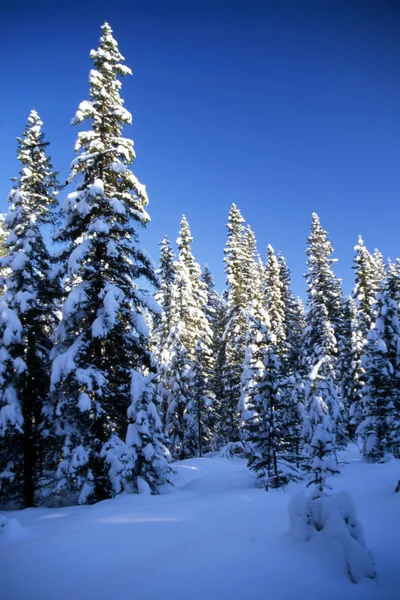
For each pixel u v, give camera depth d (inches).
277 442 580.7
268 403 587.8
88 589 189.6
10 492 567.8
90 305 554.3
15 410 538.9
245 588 179.0
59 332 549.3
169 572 201.6
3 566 229.3
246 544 235.0
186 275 1283.2
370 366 782.5
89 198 563.5
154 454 496.1
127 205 603.5
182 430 1163.9
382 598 171.6
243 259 1267.2
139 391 521.7
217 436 1280.8
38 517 402.0
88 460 482.6
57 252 578.6
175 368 1181.1
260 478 570.3
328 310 1256.2
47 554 245.0
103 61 617.3
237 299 1235.2
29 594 189.0
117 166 575.2
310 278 1277.1
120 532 284.7
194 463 868.6
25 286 608.7
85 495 464.4
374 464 628.7
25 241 619.8
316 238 1307.8
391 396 731.4
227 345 1243.8
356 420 920.9
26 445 582.2
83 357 553.9
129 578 198.7
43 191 684.7
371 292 1171.3
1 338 577.6
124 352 594.9
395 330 844.6
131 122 619.8
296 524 234.4
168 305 1322.6
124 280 600.4
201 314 1314.0
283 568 198.2
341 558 201.6
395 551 227.0
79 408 501.4
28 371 577.0
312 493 273.3
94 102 609.6
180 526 295.1
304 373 926.4
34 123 693.9
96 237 557.6
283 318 1282.0
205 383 1232.2
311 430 722.2
